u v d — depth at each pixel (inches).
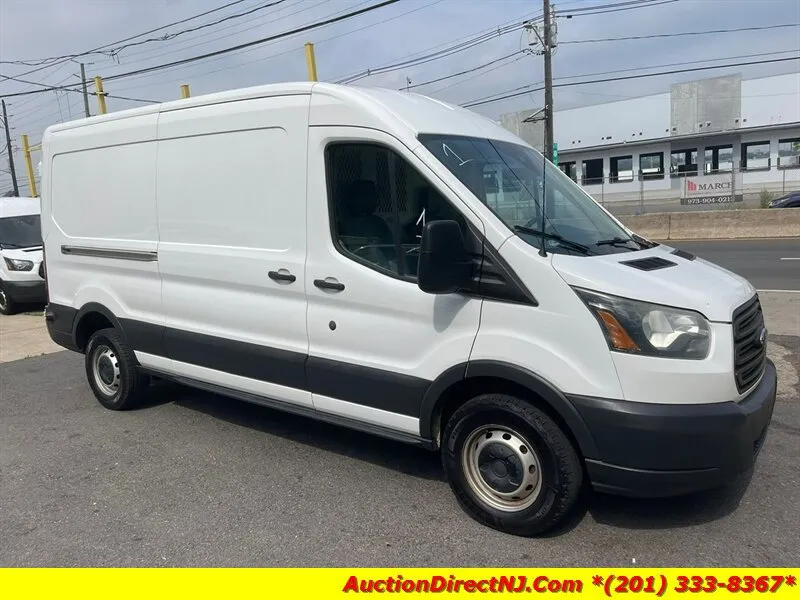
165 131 202.2
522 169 167.9
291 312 176.7
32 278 496.7
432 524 152.3
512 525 144.7
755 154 1430.9
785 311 350.9
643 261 147.3
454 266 136.5
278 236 177.0
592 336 130.8
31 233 536.7
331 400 173.0
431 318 150.3
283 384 183.3
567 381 133.0
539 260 136.3
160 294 212.2
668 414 127.0
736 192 1236.5
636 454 129.3
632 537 143.6
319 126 165.2
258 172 179.3
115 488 177.6
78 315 244.1
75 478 185.2
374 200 157.9
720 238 791.7
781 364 255.8
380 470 182.1
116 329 232.5
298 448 199.5
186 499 169.2
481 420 146.3
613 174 1598.2
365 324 161.9
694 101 1445.6
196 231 197.6
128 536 152.0
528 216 149.9
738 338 135.3
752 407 134.5
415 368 154.7
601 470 133.3
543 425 137.6
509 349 139.0
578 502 158.1
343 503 163.6
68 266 247.8
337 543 145.6
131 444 208.7
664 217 830.5
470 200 143.4
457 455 150.9
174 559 141.7
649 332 128.3
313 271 169.2
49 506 168.6
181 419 230.1
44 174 254.1
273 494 169.9
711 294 135.3
